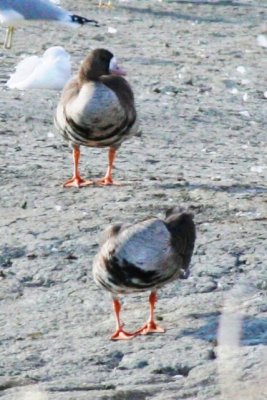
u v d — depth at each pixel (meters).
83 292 12.77
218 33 31.91
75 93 15.95
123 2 36.25
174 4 36.66
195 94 23.45
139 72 25.23
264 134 20.84
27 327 11.95
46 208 15.27
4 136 18.84
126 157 18.14
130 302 12.50
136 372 10.95
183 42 29.98
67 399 10.20
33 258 13.57
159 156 18.44
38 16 27.45
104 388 10.58
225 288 12.80
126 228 11.41
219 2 37.44
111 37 29.86
